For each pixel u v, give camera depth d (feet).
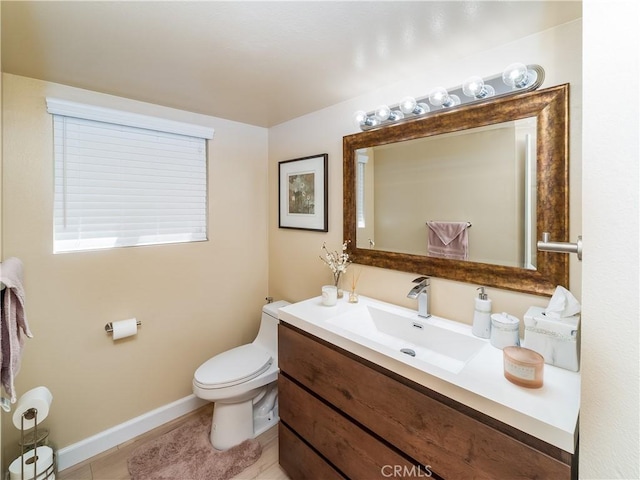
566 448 2.30
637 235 1.45
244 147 7.70
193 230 7.04
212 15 3.38
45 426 5.24
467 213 4.44
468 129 4.36
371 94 5.60
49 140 5.13
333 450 4.20
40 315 5.13
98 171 5.72
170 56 4.30
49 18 3.39
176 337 6.73
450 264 4.63
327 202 6.56
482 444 2.74
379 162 5.53
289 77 5.01
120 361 5.98
